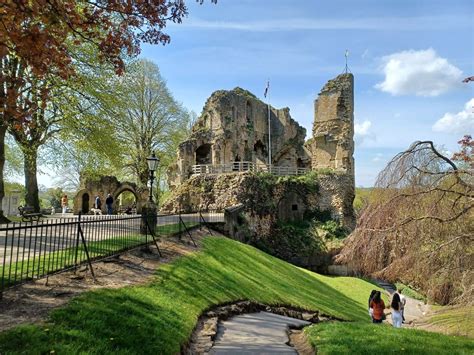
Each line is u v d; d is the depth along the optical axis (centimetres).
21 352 547
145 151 4703
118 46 977
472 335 1157
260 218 3688
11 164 3966
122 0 921
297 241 3691
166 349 702
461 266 1091
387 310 2325
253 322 1160
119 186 4241
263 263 2198
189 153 4388
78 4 1202
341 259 1192
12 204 4606
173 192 4034
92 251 1277
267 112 5628
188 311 991
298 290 1925
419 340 960
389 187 1160
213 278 1416
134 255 1363
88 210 4116
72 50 2388
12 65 1748
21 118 1013
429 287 1148
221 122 4566
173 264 1368
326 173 4125
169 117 4884
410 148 1178
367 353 820
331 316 1658
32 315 687
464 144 1206
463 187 1138
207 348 839
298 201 4119
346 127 4259
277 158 5556
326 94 4378
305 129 5906
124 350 636
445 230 1116
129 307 816
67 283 914
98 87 2616
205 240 2117
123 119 2905
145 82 4766
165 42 1027
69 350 581
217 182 3788
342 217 4003
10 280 834
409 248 1119
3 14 757
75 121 2570
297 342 1018
